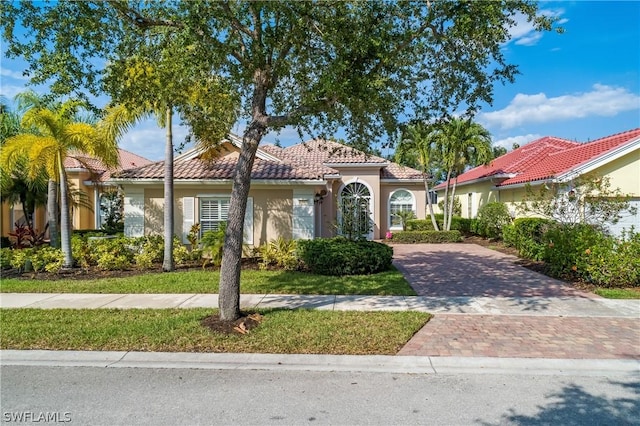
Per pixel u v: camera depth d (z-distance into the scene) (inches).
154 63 312.7
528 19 272.2
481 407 183.5
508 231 760.3
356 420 171.8
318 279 452.4
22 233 657.6
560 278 471.2
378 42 269.7
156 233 609.3
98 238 582.2
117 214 939.3
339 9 284.7
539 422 170.6
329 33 287.3
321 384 207.9
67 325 294.7
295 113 302.4
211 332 274.8
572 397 193.5
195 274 489.4
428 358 238.2
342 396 194.4
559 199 546.6
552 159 810.8
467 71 318.7
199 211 615.8
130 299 376.8
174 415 176.4
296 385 206.7
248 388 203.5
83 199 800.9
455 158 908.0
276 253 535.2
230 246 296.2
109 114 504.4
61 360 240.2
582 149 746.2
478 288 422.0
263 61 285.1
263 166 637.9
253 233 611.5
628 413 178.1
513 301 365.7
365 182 925.8
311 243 516.4
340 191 925.2
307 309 333.7
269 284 426.9
